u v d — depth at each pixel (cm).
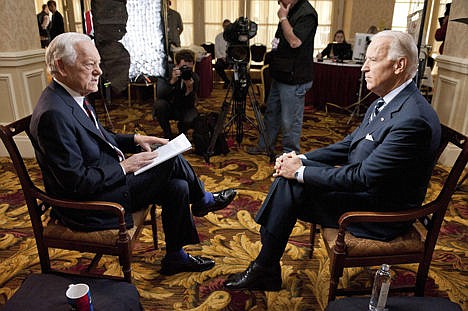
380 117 150
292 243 221
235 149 375
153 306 172
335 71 505
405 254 147
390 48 140
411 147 134
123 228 144
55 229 152
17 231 228
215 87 683
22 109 329
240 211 256
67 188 141
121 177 153
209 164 337
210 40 740
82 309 116
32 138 141
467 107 320
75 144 142
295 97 315
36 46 344
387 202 149
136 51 302
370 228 149
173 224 180
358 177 145
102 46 283
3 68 317
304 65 305
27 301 130
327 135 427
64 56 141
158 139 189
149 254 209
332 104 516
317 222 162
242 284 178
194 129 359
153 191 168
